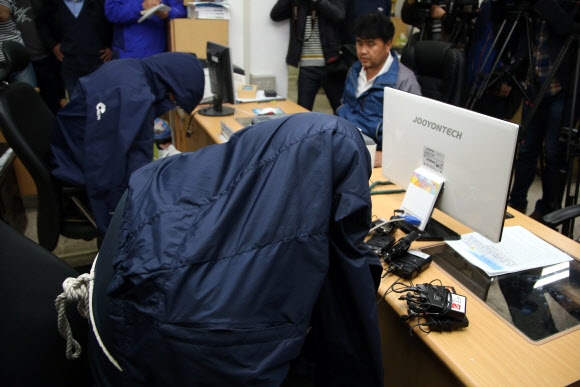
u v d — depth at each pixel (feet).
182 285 1.92
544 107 8.21
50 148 5.41
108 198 5.10
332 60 11.36
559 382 2.56
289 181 2.10
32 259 3.12
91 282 2.64
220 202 2.12
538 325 3.06
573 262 3.82
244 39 12.36
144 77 5.35
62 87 11.13
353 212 2.20
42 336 3.01
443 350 2.81
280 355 2.02
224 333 1.90
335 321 2.52
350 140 2.27
